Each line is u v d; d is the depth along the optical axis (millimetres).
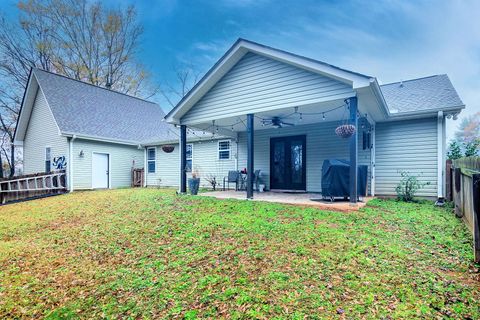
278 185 10758
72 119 14344
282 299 2543
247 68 7930
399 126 8508
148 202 8148
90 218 6617
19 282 3389
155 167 15586
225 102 8398
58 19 20406
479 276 2842
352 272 2994
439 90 9312
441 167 7738
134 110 19266
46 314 2672
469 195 4367
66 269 3713
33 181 11680
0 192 10273
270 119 9078
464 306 2307
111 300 2828
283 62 7176
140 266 3613
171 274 3287
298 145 10289
